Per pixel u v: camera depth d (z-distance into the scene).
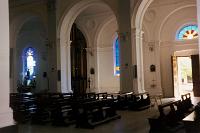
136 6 14.66
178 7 18.38
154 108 13.35
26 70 23.80
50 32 17.80
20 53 24.09
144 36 19.56
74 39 21.67
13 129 3.35
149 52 19.41
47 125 9.29
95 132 7.88
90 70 22.14
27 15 19.20
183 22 18.86
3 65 3.32
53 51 17.64
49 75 17.84
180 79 20.08
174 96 18.83
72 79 21.19
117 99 12.95
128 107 12.77
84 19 22.14
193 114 5.15
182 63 21.30
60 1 17.45
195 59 18.42
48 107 10.06
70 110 9.47
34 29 23.45
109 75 21.75
